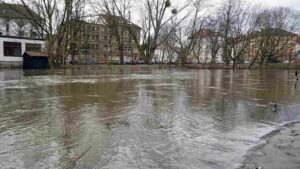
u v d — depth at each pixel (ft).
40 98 42.14
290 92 55.42
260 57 222.89
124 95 45.88
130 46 207.41
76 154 18.72
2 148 19.80
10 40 145.59
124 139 21.98
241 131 25.21
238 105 38.52
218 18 194.59
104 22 177.06
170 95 46.78
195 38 194.08
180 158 18.43
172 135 23.41
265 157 18.54
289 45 234.99
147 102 39.27
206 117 30.48
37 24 138.51
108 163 17.35
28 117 29.40
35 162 17.42
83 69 136.98
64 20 136.87
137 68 152.97
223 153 19.44
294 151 19.71
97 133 23.49
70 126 25.76
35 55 140.26
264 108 36.65
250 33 203.00
